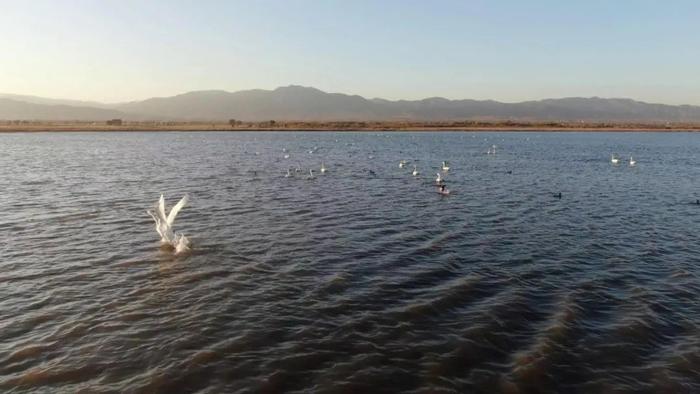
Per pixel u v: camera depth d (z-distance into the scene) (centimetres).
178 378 1430
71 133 17062
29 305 1912
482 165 7338
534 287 2138
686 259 2550
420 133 19838
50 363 1506
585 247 2761
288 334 1692
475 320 1805
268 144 12138
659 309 1916
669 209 3900
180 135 16612
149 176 5647
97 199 4097
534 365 1505
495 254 2606
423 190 4791
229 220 3362
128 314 1838
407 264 2425
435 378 1441
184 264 2400
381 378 1439
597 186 5181
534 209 3856
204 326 1744
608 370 1493
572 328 1748
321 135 17525
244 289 2084
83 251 2595
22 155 8131
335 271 2312
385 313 1862
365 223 3303
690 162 7894
